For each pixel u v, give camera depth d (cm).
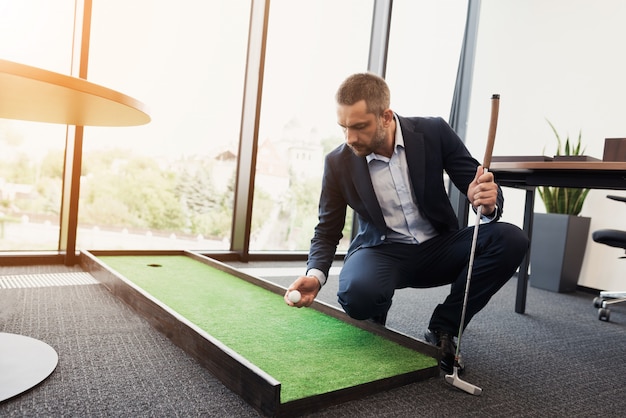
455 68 417
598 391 136
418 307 229
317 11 334
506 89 391
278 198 339
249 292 204
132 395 108
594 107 336
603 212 326
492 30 404
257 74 303
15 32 239
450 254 156
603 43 333
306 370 122
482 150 405
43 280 218
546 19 367
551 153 359
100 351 134
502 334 193
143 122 111
